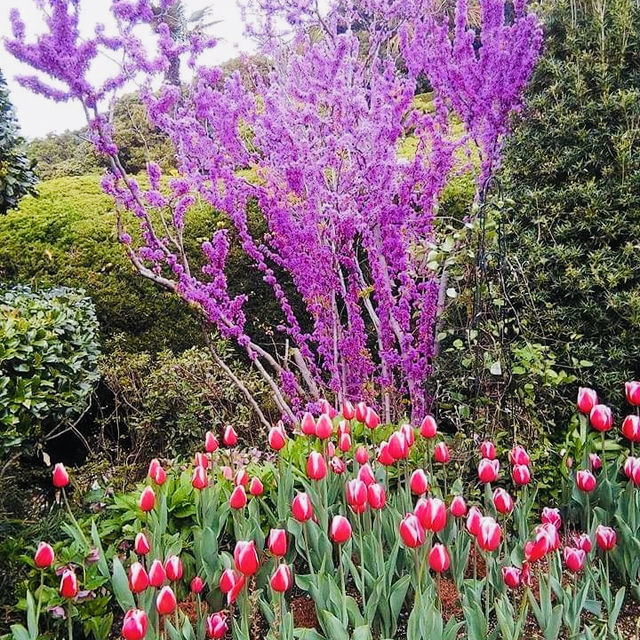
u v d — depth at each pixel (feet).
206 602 7.66
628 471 7.39
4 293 14.78
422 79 21.09
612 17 10.89
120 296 17.56
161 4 11.76
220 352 16.44
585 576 7.11
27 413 10.62
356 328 13.21
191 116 13.35
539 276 10.49
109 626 7.30
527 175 11.19
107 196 19.40
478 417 10.14
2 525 9.29
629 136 10.14
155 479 8.02
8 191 14.51
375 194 12.48
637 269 9.96
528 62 12.04
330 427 8.27
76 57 10.57
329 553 7.61
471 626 6.12
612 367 10.10
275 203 13.60
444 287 12.66
